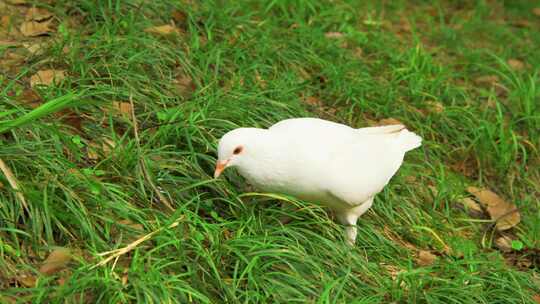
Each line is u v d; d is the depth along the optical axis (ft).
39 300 14.38
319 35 26.66
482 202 22.99
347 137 18.01
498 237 22.03
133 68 21.44
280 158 16.97
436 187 22.75
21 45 21.53
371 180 18.10
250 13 26.03
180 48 23.27
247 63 23.84
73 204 16.28
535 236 22.15
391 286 17.28
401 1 33.27
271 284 16.08
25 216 16.33
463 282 18.16
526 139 25.66
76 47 21.26
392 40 29.07
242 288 16.05
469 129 25.12
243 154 16.97
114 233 16.48
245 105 21.22
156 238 16.19
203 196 18.57
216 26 24.97
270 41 24.97
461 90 26.84
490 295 18.30
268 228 17.76
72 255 15.48
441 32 31.76
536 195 23.99
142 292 14.88
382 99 24.81
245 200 18.74
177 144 19.56
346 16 29.04
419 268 18.20
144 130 19.63
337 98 24.34
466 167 24.47
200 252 16.07
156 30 23.39
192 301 15.30
